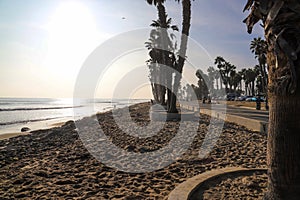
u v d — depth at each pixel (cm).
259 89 6806
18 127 2789
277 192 348
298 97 331
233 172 571
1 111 5784
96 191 543
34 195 526
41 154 1020
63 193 533
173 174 661
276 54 335
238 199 429
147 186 572
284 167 343
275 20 332
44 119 3878
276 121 350
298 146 338
